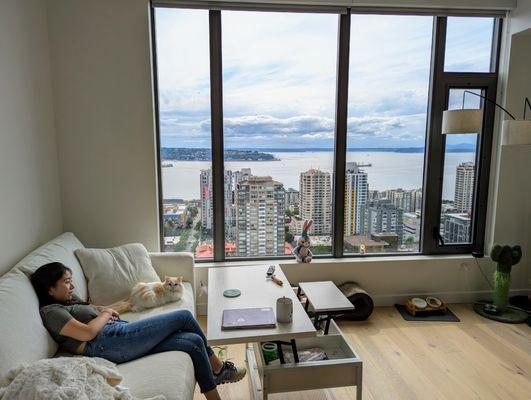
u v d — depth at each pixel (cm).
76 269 229
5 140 216
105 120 292
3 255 210
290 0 296
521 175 342
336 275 331
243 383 228
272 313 184
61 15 277
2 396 125
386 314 322
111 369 149
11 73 225
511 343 272
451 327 298
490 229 351
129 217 304
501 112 336
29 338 157
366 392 217
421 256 347
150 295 230
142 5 283
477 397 213
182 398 151
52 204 279
